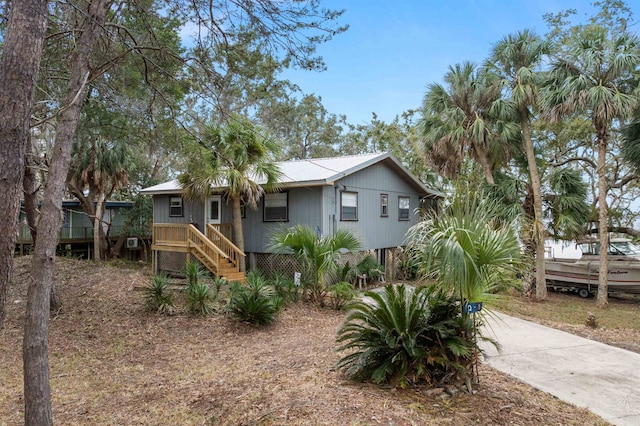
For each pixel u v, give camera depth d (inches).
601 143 482.3
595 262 550.9
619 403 164.2
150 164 888.9
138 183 872.3
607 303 486.0
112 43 252.2
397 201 648.4
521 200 548.7
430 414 143.0
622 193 671.8
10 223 121.3
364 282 517.7
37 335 140.1
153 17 267.9
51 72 264.7
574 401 165.9
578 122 610.9
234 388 186.2
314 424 134.8
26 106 124.9
